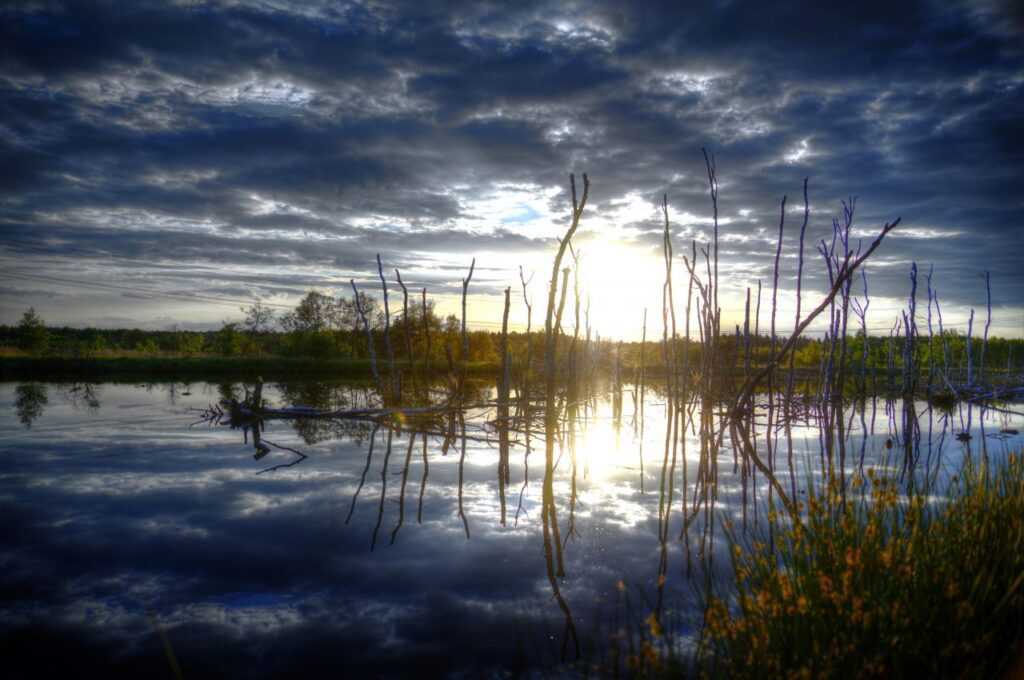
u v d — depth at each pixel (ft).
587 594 18.47
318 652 15.70
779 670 10.45
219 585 20.12
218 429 58.34
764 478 34.58
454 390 70.28
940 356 124.57
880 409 82.99
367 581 20.25
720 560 20.42
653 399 108.78
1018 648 10.16
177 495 32.14
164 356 189.88
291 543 24.16
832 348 74.95
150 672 14.93
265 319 245.86
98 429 56.75
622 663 13.91
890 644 10.12
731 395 69.21
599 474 37.88
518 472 39.09
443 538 24.52
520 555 22.25
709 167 61.31
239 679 14.49
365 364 171.01
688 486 33.40
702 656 13.06
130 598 19.20
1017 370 119.55
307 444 50.62
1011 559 12.46
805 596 11.85
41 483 34.91
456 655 15.19
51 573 21.26
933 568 12.16
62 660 15.47
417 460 44.01
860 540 13.29
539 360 113.50
